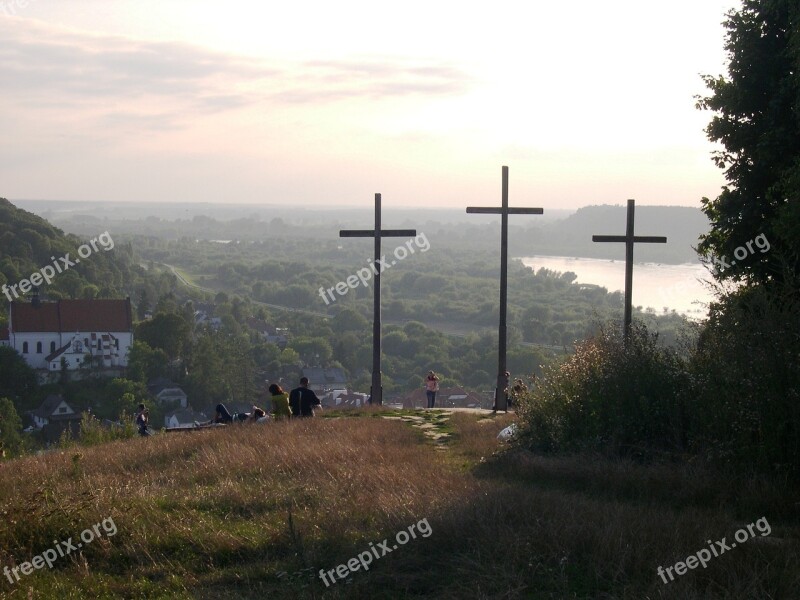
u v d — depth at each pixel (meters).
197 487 10.71
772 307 11.24
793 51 12.74
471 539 7.73
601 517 8.23
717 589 6.52
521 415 15.34
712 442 11.17
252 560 7.91
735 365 11.04
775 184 13.09
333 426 17.98
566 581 6.77
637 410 12.71
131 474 12.30
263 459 12.59
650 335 14.00
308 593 6.90
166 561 7.95
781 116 13.80
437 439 17.44
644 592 6.44
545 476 11.66
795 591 6.38
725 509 9.28
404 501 9.14
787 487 9.76
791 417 10.19
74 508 8.94
